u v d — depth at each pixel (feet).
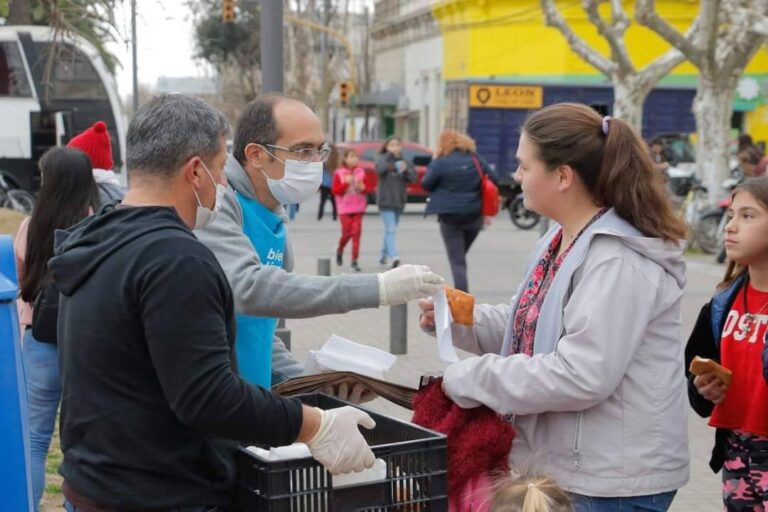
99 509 8.29
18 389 8.63
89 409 8.28
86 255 8.36
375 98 147.02
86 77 74.28
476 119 99.45
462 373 9.94
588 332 9.43
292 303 10.46
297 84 143.33
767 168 54.49
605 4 111.75
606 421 9.77
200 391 7.88
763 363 11.34
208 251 8.30
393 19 148.97
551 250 10.55
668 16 112.37
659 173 10.07
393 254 52.21
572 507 9.09
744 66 56.70
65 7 32.68
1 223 28.53
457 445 10.03
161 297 7.92
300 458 8.31
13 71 73.51
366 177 87.66
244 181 11.69
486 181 38.37
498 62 116.26
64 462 8.68
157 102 8.86
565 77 113.19
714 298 12.46
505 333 10.83
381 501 8.67
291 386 10.89
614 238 9.71
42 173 15.65
